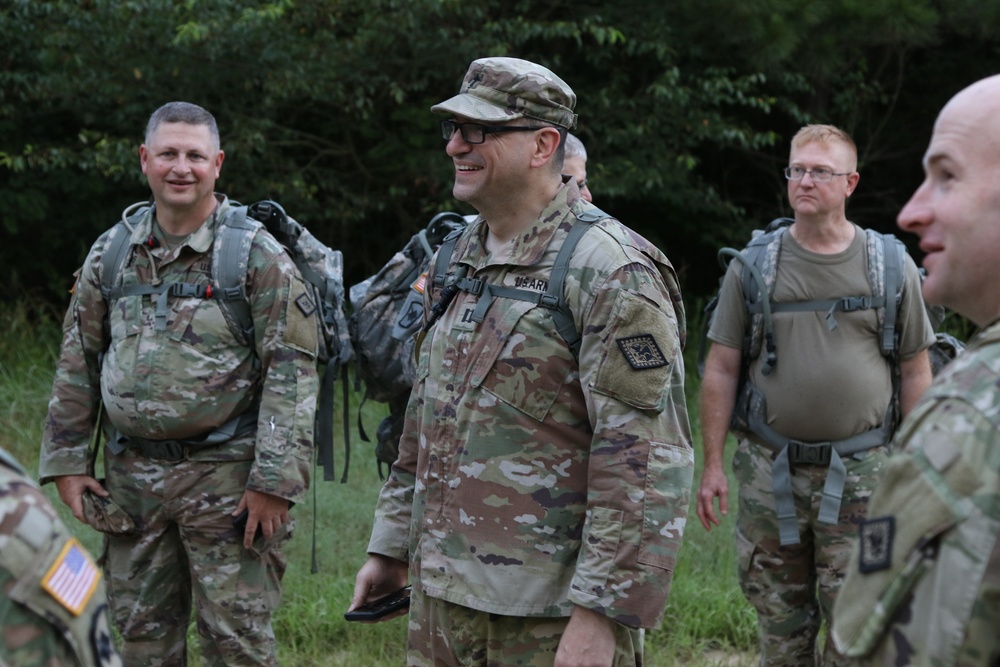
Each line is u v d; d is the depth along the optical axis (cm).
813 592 366
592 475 226
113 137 888
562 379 232
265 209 351
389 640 446
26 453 668
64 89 859
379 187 984
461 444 237
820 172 346
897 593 134
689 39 915
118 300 337
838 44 866
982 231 144
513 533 231
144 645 347
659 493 224
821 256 351
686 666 433
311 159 940
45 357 805
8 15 886
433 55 879
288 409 331
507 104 237
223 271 330
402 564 275
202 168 329
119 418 332
